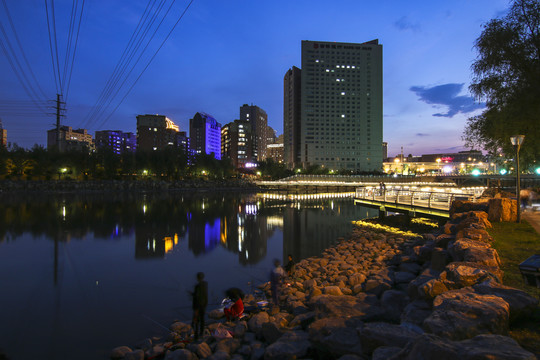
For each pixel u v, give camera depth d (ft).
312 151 620.90
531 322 17.44
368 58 629.92
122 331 31.60
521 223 50.31
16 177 268.41
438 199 100.53
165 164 346.33
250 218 129.08
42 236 85.87
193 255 66.39
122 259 62.44
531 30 45.65
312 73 620.49
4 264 58.08
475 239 36.42
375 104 633.20
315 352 20.30
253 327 28.73
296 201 222.89
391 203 97.14
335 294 34.58
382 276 39.47
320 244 79.05
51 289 44.78
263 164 519.19
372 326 16.94
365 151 630.33
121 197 233.55
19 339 29.81
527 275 22.90
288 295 38.06
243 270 55.11
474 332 14.01
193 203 196.34
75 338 30.04
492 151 61.98
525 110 44.16
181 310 37.32
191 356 23.66
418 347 11.78
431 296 21.54
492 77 49.67
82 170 296.10
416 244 63.16
